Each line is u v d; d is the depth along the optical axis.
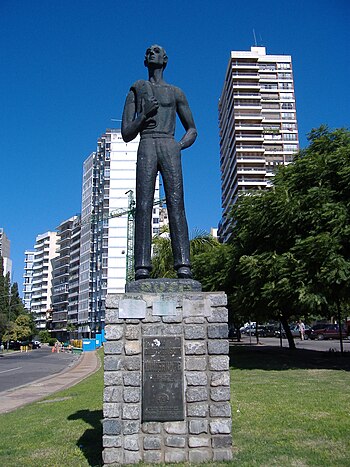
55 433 7.23
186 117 6.71
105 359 5.41
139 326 5.53
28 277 137.38
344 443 5.96
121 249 74.62
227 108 84.44
